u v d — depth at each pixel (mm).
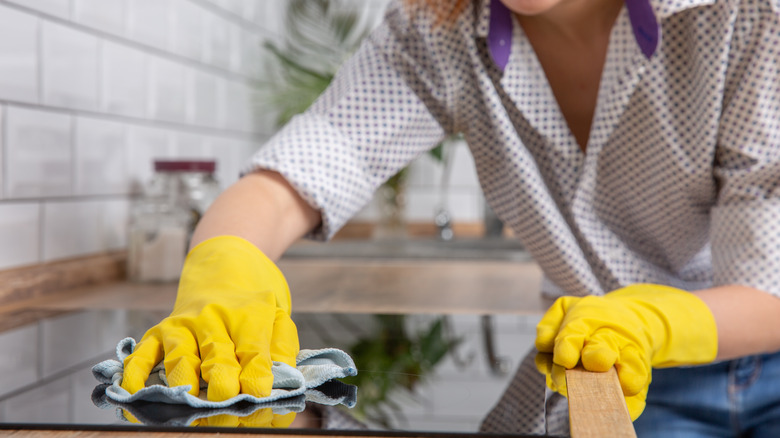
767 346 672
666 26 773
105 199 1219
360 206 843
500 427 374
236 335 491
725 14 726
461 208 2426
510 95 835
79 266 1124
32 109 1021
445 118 908
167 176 1252
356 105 832
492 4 819
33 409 407
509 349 656
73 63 1116
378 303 1016
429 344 684
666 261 941
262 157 769
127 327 784
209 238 672
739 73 746
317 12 2266
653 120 801
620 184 872
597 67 849
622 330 552
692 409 586
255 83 1998
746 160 760
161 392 413
